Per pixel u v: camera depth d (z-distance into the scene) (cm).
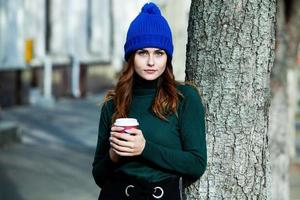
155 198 362
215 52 391
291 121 1581
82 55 2883
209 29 391
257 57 388
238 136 391
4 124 1614
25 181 1136
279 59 939
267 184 402
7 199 999
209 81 393
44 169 1262
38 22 2381
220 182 394
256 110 391
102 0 3222
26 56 2131
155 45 364
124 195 366
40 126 1919
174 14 1135
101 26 3203
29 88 2322
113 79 3331
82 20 2900
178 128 365
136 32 367
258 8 387
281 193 885
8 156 1411
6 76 2145
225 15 387
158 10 374
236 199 395
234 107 389
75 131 1873
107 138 385
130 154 351
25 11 2267
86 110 2392
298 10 947
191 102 366
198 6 395
